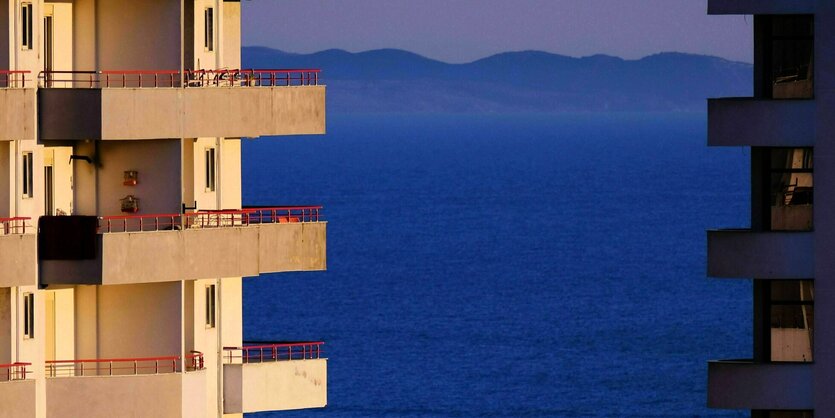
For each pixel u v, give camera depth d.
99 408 152.38
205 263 156.75
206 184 166.38
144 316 157.38
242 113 158.75
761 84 158.75
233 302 168.50
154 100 154.50
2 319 148.50
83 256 151.12
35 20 152.25
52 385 151.25
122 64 158.50
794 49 158.00
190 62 163.38
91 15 158.50
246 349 169.12
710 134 158.12
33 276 149.25
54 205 155.62
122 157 157.50
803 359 158.12
